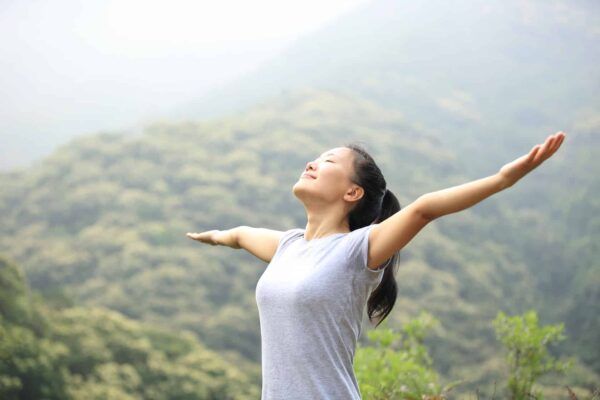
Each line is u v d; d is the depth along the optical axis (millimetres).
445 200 1920
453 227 60844
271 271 2164
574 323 48562
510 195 72250
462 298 50969
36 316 32625
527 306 53031
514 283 56219
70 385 29578
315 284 2029
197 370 34781
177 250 54312
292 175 68375
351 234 2107
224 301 51688
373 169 2279
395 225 2014
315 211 2281
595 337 44188
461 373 38125
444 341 41000
